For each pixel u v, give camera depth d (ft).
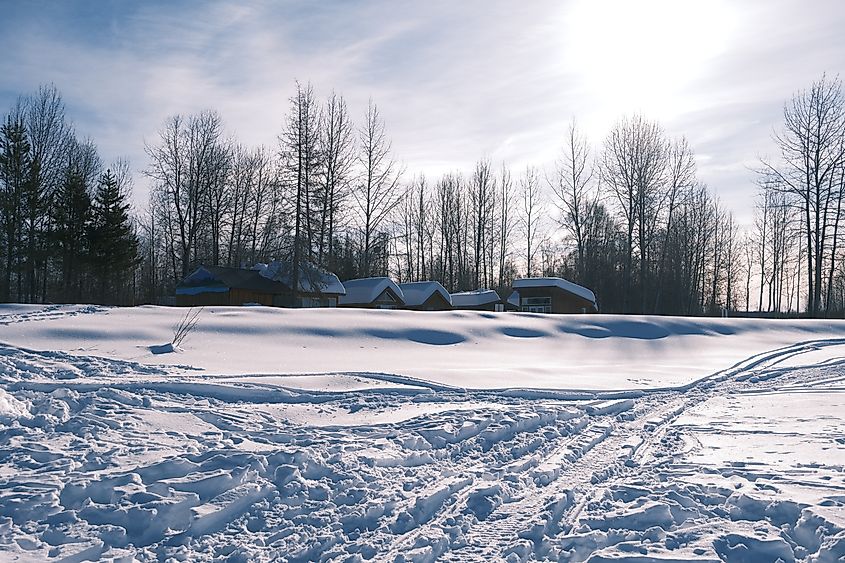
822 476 22.16
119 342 48.60
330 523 17.12
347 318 69.87
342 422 29.32
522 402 38.68
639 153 172.96
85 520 15.49
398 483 20.97
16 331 47.50
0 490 16.51
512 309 167.32
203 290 126.11
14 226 140.15
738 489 20.66
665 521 18.03
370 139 153.17
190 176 162.09
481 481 22.17
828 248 147.02
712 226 213.87
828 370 59.00
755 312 201.67
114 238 145.79
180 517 16.06
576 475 23.70
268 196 173.06
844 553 14.98
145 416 25.94
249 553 14.83
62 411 25.26
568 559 15.64
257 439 24.44
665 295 178.60
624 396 44.96
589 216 185.06
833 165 145.18
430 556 15.40
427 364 53.42
